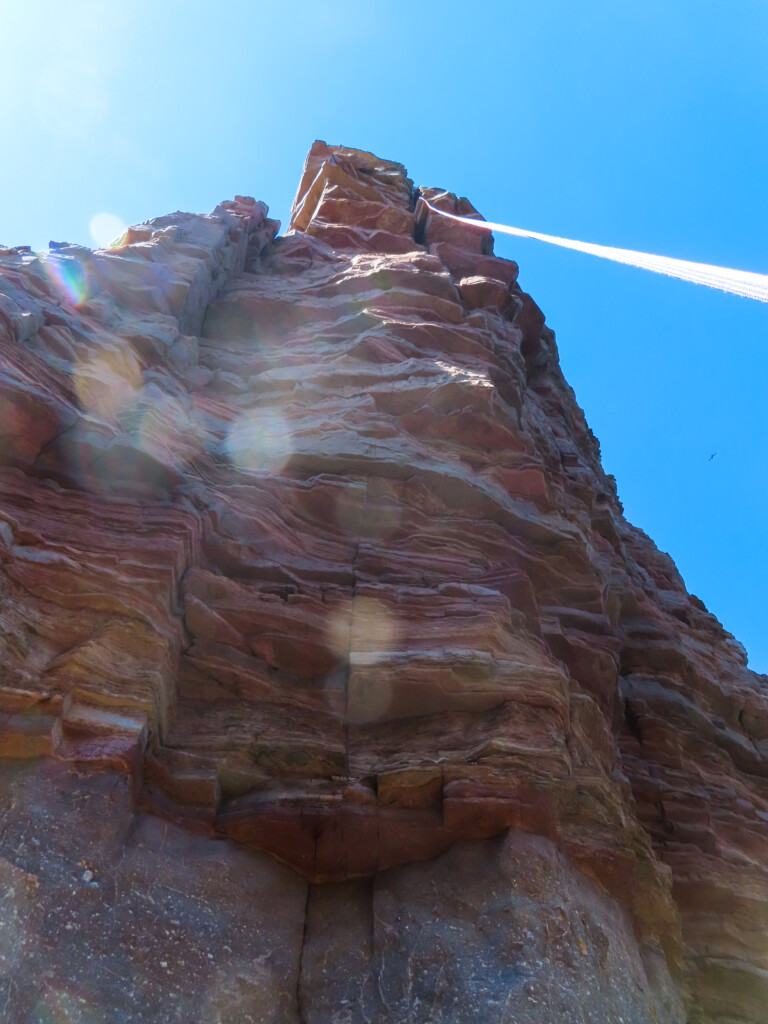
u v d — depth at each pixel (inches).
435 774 436.8
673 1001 442.0
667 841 627.8
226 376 762.8
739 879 605.6
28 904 325.4
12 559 432.8
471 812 423.8
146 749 414.3
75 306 661.3
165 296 756.6
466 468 687.7
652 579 1092.5
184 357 720.3
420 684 476.1
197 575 497.0
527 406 940.0
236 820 416.5
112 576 453.1
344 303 915.4
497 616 524.4
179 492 546.0
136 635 437.7
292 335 870.4
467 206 1412.4
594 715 546.0
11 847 338.6
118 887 354.6
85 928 331.9
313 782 443.2
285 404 728.3
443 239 1288.1
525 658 509.0
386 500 628.7
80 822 359.6
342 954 382.6
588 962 380.2
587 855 449.4
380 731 476.1
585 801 469.1
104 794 371.2
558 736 466.9
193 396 688.4
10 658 393.1
